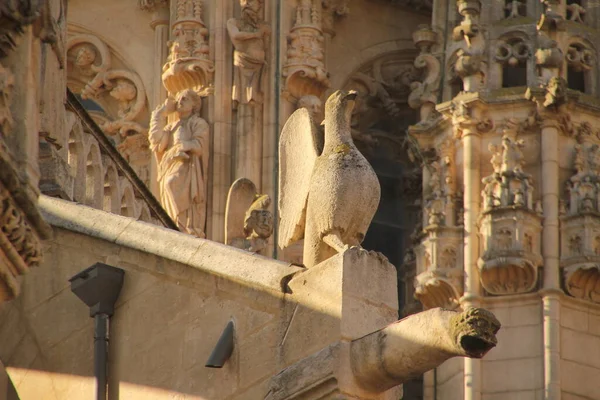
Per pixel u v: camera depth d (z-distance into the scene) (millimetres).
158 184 30859
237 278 16094
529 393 29281
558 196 30234
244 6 31172
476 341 14352
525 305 29672
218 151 30609
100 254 17062
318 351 15344
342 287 15320
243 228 20859
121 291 16844
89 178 20109
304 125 16375
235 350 15969
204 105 30938
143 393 16484
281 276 15836
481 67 31094
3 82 14656
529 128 30531
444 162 30812
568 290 29750
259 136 30812
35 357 17156
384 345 14938
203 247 16531
